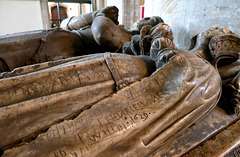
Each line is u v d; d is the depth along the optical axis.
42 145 0.70
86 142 0.75
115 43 1.84
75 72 0.97
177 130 0.99
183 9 2.96
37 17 4.50
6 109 0.75
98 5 5.91
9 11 4.12
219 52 1.47
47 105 0.82
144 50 1.43
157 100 0.98
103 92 0.98
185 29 2.99
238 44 1.46
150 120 0.90
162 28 1.44
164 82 1.03
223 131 1.19
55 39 1.75
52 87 0.89
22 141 0.72
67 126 0.78
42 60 1.67
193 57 1.26
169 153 1.00
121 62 1.10
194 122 1.15
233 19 2.20
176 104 0.97
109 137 0.78
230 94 1.31
